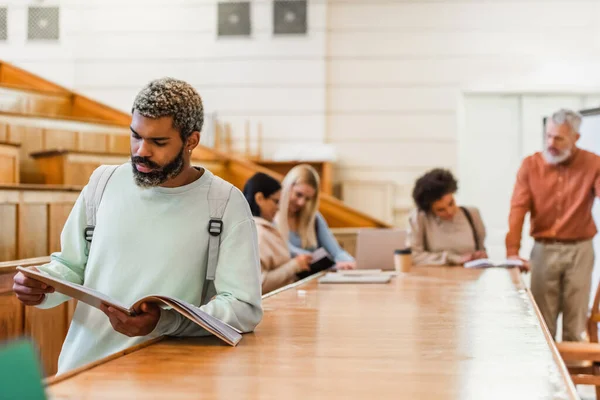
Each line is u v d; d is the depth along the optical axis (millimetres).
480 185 7070
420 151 6988
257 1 7004
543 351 1592
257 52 6996
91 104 6031
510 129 7055
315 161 6574
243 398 1189
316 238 4273
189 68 7023
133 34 7047
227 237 1751
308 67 6977
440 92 6984
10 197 3275
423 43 6988
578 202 4188
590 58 6887
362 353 1563
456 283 3166
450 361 1487
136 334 1588
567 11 6918
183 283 1735
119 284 1743
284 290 2898
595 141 5156
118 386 1253
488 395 1216
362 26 7008
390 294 2744
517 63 6938
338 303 2459
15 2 7047
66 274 1805
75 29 7051
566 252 4242
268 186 3553
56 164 4426
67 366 1787
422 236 4266
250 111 6984
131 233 1753
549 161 4180
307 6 6996
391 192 6898
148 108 1609
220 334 1602
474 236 4270
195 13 7027
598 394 3154
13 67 6285
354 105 7016
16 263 2477
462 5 6973
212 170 6055
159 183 1681
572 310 4277
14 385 900
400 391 1241
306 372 1380
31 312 2562
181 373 1357
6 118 4719
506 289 2908
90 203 1823
